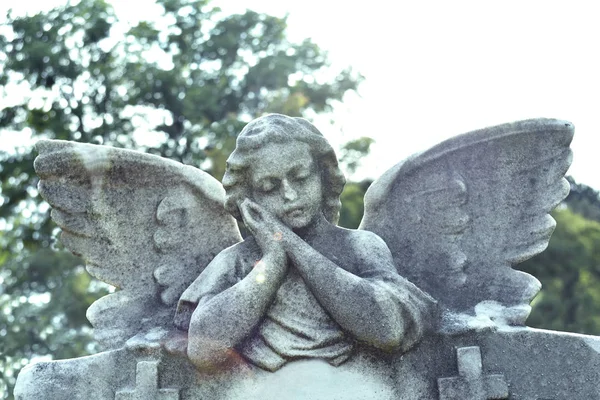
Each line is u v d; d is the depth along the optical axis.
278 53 16.30
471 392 5.45
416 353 5.52
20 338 14.88
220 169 14.26
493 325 5.56
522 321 5.64
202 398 5.50
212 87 15.59
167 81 15.45
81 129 15.21
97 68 15.30
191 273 5.94
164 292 5.92
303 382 5.46
